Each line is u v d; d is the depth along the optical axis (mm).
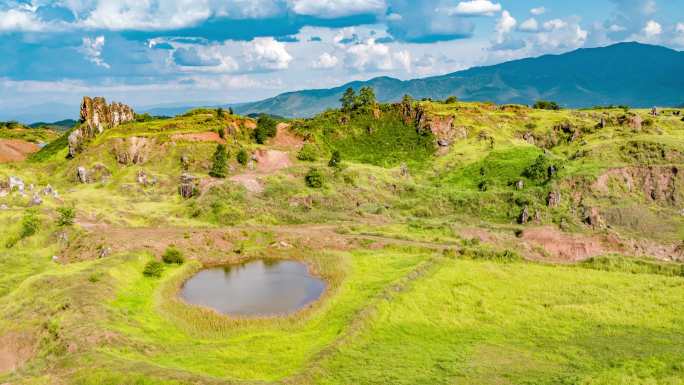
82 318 47969
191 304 58344
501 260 72875
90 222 87188
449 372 40156
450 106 172875
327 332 49531
